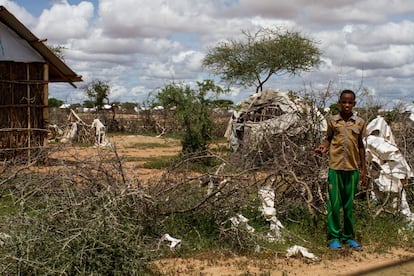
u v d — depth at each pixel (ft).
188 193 23.02
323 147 22.66
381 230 23.71
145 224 20.77
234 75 107.76
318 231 23.18
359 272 18.78
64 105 104.42
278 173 24.12
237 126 45.62
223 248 20.70
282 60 104.01
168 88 50.14
